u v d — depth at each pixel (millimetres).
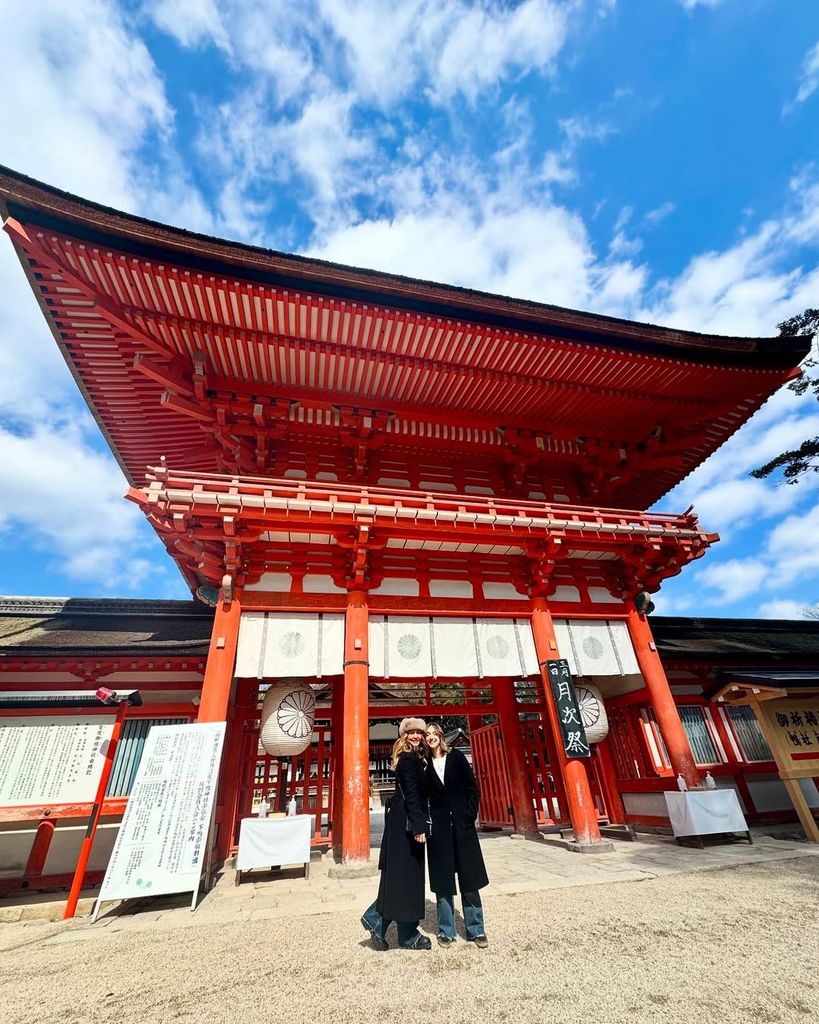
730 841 9172
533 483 13594
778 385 12859
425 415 12070
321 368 10938
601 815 12555
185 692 10883
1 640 11383
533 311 10695
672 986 3383
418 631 10320
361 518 9672
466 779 4680
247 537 9562
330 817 11508
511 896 6047
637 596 12023
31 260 8609
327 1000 3416
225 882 8375
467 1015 3094
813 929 4367
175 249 8773
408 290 9961
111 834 9680
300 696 9680
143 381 10641
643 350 11609
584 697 10805
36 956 4832
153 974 4160
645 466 13727
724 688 10312
